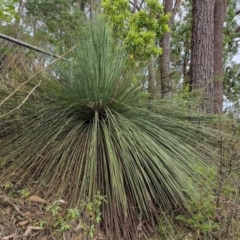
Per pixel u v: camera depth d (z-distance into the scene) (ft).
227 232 6.29
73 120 7.29
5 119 7.19
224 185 7.12
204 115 8.26
